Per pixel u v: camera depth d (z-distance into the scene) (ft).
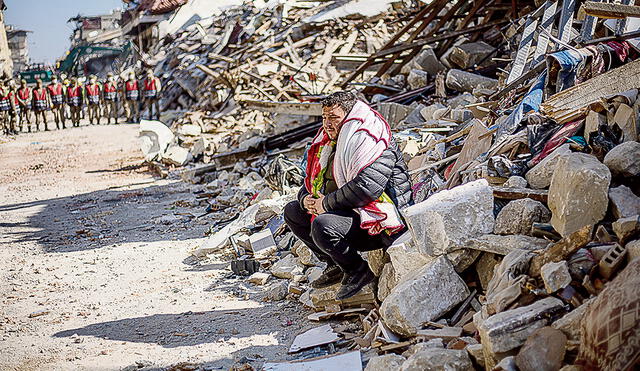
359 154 14.71
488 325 10.46
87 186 43.04
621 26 21.13
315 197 15.64
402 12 72.08
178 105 86.58
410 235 14.65
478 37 46.32
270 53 71.56
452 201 13.84
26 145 69.67
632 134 13.83
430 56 46.42
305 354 14.42
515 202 13.61
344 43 69.62
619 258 10.37
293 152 38.81
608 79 16.02
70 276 22.95
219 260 23.38
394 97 39.81
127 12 155.43
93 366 14.96
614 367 8.45
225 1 114.32
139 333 16.92
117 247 26.61
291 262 20.76
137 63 128.36
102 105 93.91
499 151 17.02
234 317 17.52
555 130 16.19
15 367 15.21
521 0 44.29
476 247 13.51
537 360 9.80
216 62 86.33
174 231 28.63
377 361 12.23
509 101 23.35
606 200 12.17
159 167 46.47
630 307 8.67
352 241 15.35
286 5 83.82
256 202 28.53
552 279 10.80
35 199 39.73
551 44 25.21
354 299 16.15
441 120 27.84
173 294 20.04
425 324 13.16
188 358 14.94
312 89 59.47
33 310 19.51
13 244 28.45
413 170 21.04
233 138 51.88
